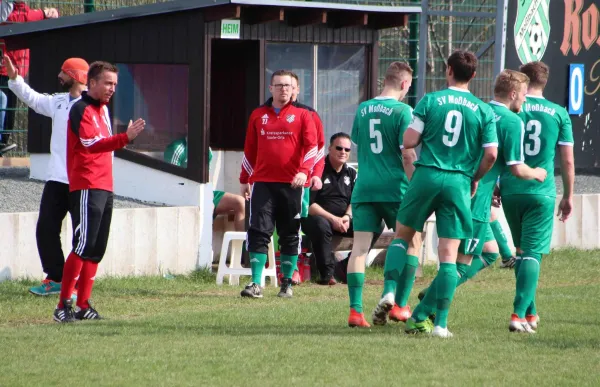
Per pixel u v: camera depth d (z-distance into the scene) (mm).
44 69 48438
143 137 45750
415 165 27328
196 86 44125
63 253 38125
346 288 40969
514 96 28922
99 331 28203
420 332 28016
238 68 48500
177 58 44594
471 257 31203
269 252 41719
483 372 22625
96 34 46844
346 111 48438
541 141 29516
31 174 49812
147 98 45625
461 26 61656
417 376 22109
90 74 30125
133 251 41969
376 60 48625
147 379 21688
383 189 30141
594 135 63312
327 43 47375
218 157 49781
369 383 21391
